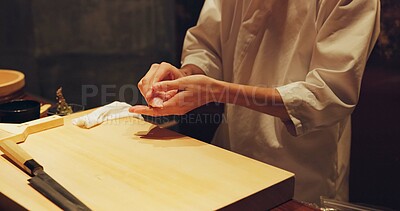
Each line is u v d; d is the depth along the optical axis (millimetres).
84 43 4254
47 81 4285
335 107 1251
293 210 937
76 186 916
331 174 1512
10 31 4074
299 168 1481
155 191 892
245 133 1527
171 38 4133
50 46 4199
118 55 4309
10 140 1107
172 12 4016
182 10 3320
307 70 1395
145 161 1023
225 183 924
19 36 4105
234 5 1562
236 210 866
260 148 1502
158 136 1174
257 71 1496
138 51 4293
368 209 1228
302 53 1381
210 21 1628
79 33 4215
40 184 911
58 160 1034
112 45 4281
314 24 1340
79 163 1018
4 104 1352
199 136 2496
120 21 4203
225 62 1644
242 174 963
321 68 1287
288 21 1414
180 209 829
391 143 2367
